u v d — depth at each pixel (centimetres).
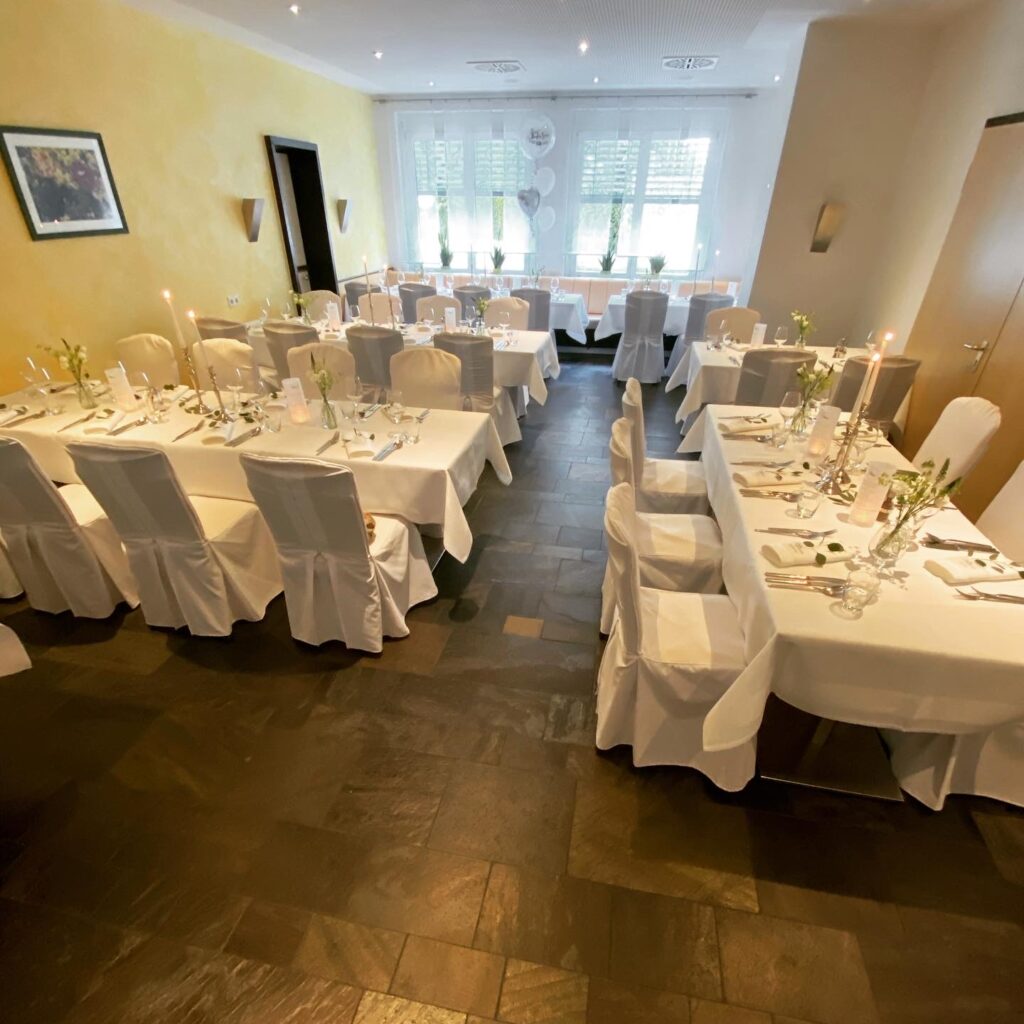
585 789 189
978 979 144
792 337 555
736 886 163
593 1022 136
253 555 256
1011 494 223
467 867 167
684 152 698
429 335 494
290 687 227
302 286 676
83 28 374
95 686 227
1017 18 339
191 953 148
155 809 183
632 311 570
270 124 563
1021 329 298
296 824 178
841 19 426
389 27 438
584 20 417
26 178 350
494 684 228
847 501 212
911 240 457
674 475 289
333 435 270
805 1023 136
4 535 242
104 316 415
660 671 174
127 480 210
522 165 742
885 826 178
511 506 360
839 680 150
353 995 141
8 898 160
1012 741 170
